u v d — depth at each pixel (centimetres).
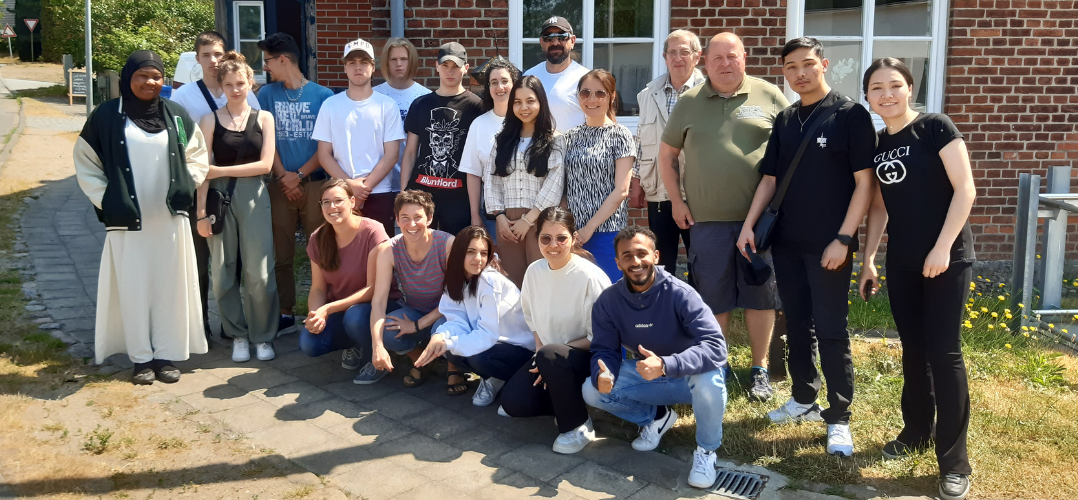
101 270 443
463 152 480
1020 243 565
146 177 433
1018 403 425
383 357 412
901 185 335
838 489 336
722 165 412
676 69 475
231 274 482
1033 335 536
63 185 1032
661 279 355
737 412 414
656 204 496
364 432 388
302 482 334
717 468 354
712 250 423
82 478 330
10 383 426
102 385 432
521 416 395
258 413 407
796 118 380
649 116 491
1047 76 686
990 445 375
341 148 505
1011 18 675
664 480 344
